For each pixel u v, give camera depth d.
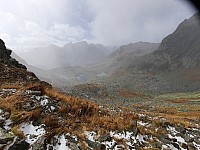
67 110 13.09
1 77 23.06
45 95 14.48
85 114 13.66
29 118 10.84
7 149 8.61
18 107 11.66
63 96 15.22
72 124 11.81
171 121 17.78
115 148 10.86
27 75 27.52
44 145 9.37
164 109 62.75
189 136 14.88
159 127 15.43
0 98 12.62
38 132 10.30
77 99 15.35
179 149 12.79
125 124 13.40
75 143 10.18
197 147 13.84
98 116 13.93
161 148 12.05
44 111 12.09
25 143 9.15
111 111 17.31
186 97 112.69
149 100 113.38
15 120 10.51
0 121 10.06
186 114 47.12
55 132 10.47
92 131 11.88
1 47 35.97
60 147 9.89
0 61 29.53
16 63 34.47
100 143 10.91
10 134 9.44
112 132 12.34
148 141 12.61
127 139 12.05
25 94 13.52
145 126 14.86
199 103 83.19
